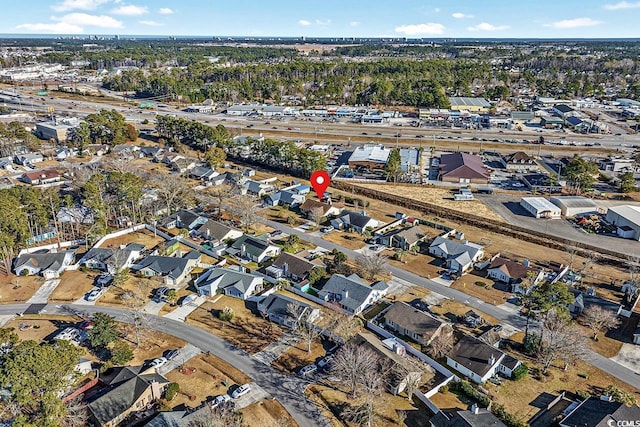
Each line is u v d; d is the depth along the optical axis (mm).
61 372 45031
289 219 97062
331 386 53188
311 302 70000
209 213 101125
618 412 45781
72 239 88438
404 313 63469
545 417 48531
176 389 51469
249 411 49094
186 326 63844
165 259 78000
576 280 75000
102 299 70062
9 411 44969
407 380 52000
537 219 100062
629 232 90438
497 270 76688
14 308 67750
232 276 73125
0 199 77125
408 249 86125
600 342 60875
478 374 53469
